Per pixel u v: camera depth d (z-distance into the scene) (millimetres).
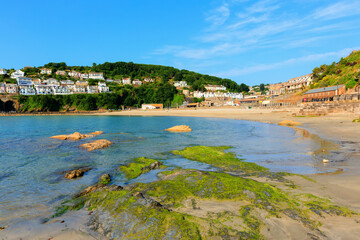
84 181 12094
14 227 7176
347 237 5621
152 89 197750
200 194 8734
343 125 33375
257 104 121375
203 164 14883
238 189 8680
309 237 5719
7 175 13273
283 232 5984
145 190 9461
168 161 16203
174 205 7980
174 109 147625
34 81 176250
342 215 6684
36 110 145625
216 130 37812
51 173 13656
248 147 20906
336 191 8836
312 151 17688
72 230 6871
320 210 7016
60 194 10219
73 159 17297
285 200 7828
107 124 56156
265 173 11945
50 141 26531
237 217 6773
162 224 6289
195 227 6059
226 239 5680
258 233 5938
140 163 15227
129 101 181625
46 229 6984
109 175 12758
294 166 13500
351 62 92125
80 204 8656
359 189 8891
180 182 10039
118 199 8023
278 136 27781
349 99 51562
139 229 6297
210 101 181250
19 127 48500
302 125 38438
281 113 76250
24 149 21438
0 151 20531
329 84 82188
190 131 37031
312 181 10289
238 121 58969
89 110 158500
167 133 34438
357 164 13102
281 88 142625
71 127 47906
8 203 9242
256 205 7539
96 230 6793
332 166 13008
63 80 194375
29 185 11531
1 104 139125
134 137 29812
